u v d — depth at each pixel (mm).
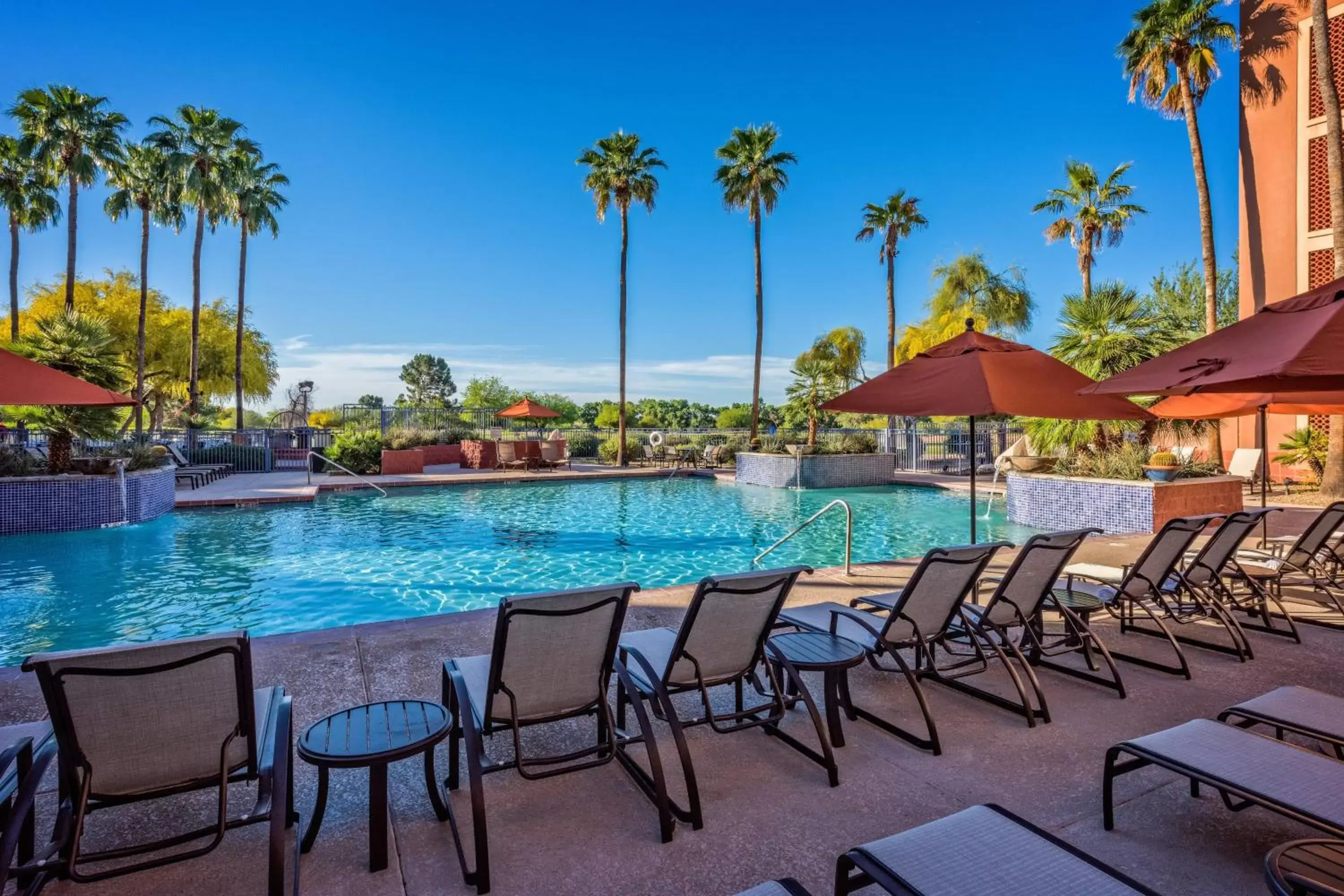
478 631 4434
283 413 32438
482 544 9680
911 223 23766
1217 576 4609
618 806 2533
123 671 1717
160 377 31266
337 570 8047
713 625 2604
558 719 2484
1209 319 17094
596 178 21797
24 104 21844
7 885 1953
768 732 3143
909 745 3043
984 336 4910
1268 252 16359
